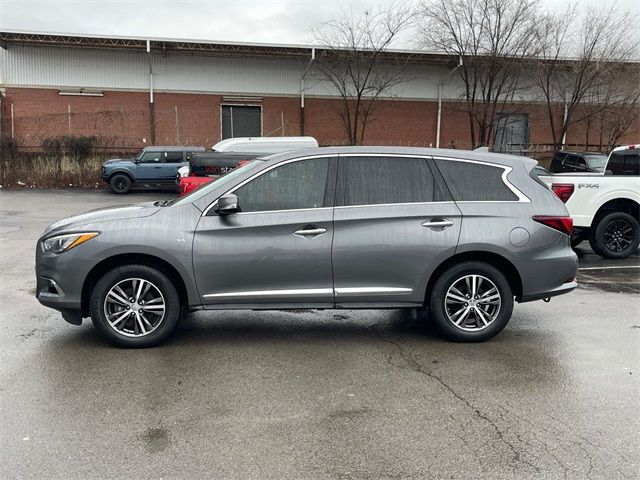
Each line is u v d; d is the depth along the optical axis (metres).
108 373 4.50
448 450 3.36
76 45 27.73
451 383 4.37
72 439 3.44
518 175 5.37
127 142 29.05
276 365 4.72
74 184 25.23
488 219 5.18
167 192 24.08
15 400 3.98
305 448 3.37
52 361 4.74
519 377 4.50
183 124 29.73
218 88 29.88
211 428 3.60
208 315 6.27
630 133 30.72
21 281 7.69
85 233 4.91
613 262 9.78
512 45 26.14
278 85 30.39
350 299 5.14
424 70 31.17
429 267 5.13
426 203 5.18
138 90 29.09
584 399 4.09
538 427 3.65
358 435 3.53
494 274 5.23
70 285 4.93
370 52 28.58
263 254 5.00
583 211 9.63
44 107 28.31
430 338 5.49
